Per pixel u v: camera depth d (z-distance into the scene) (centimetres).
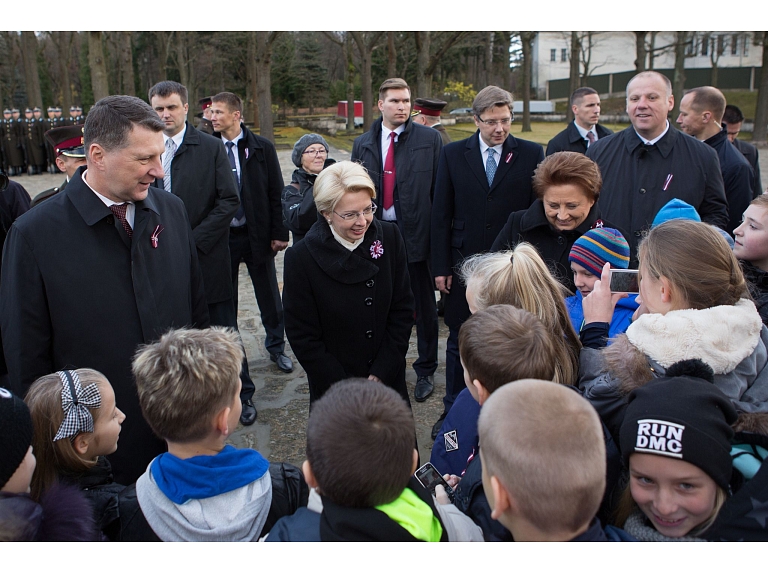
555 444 117
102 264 221
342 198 237
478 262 232
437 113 587
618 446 158
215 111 405
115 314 223
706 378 146
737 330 155
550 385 128
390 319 272
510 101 350
